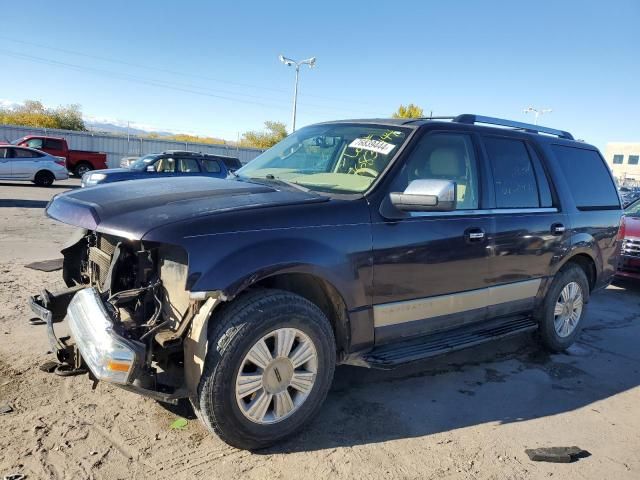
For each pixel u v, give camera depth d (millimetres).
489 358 4930
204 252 2736
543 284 4754
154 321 2891
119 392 3604
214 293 2717
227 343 2793
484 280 4125
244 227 2900
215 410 2814
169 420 3309
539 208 4680
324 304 3398
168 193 3230
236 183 3615
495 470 3078
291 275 3221
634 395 4305
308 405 3184
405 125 3957
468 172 4125
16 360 3947
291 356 3059
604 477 3100
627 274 7848
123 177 15250
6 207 13555
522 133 4797
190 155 16953
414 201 3307
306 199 3262
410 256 3553
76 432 3100
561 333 5117
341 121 4465
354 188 3531
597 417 3855
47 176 21719
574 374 4680
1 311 4980
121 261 3088
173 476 2779
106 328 2646
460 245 3865
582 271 5246
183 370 2975
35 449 2902
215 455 2988
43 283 6098
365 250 3316
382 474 2943
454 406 3863
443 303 3850
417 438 3361
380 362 3402
